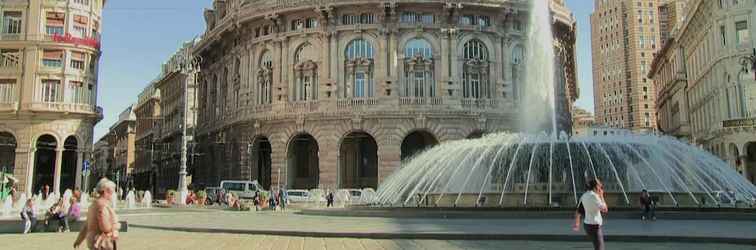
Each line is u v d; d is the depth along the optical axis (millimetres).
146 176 111125
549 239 17984
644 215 23625
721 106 58875
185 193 48438
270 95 59844
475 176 30672
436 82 56250
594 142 29750
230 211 38156
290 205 49094
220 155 66812
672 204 27500
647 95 154500
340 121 55438
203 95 77625
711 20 60750
